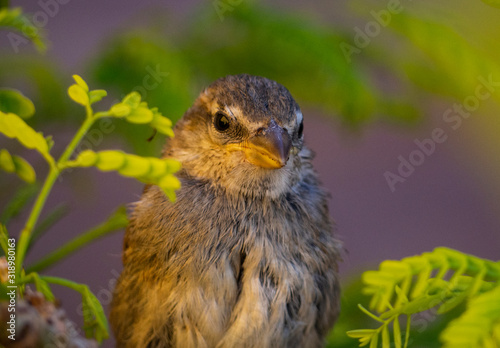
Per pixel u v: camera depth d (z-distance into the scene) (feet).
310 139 6.66
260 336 6.06
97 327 5.91
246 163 6.08
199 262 6.06
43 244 6.45
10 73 6.14
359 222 6.81
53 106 6.14
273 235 6.08
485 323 5.83
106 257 6.46
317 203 6.12
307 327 6.08
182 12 6.18
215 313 6.05
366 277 5.88
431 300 5.88
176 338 6.06
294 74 6.14
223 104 6.09
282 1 6.15
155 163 5.88
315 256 6.09
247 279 6.07
